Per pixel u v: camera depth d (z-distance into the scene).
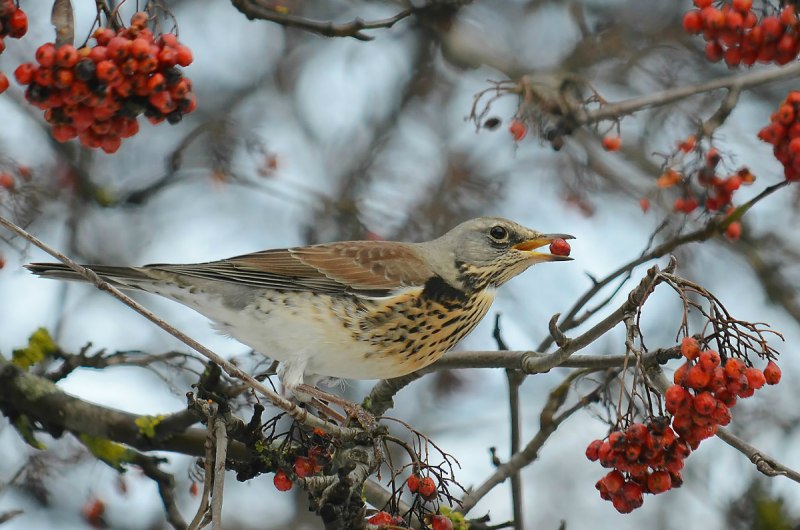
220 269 11.66
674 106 15.98
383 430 9.14
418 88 16.95
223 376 11.10
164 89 8.02
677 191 15.88
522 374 12.12
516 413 12.16
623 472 8.27
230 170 15.66
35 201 13.08
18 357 12.02
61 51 7.70
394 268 12.05
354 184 16.42
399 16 11.42
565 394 11.52
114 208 15.75
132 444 11.37
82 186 15.42
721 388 7.93
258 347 11.79
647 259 11.38
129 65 7.84
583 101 12.66
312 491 8.95
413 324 11.83
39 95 7.90
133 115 8.12
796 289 16.72
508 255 12.66
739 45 10.41
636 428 8.01
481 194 16.44
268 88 17.33
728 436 9.11
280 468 9.04
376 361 11.80
